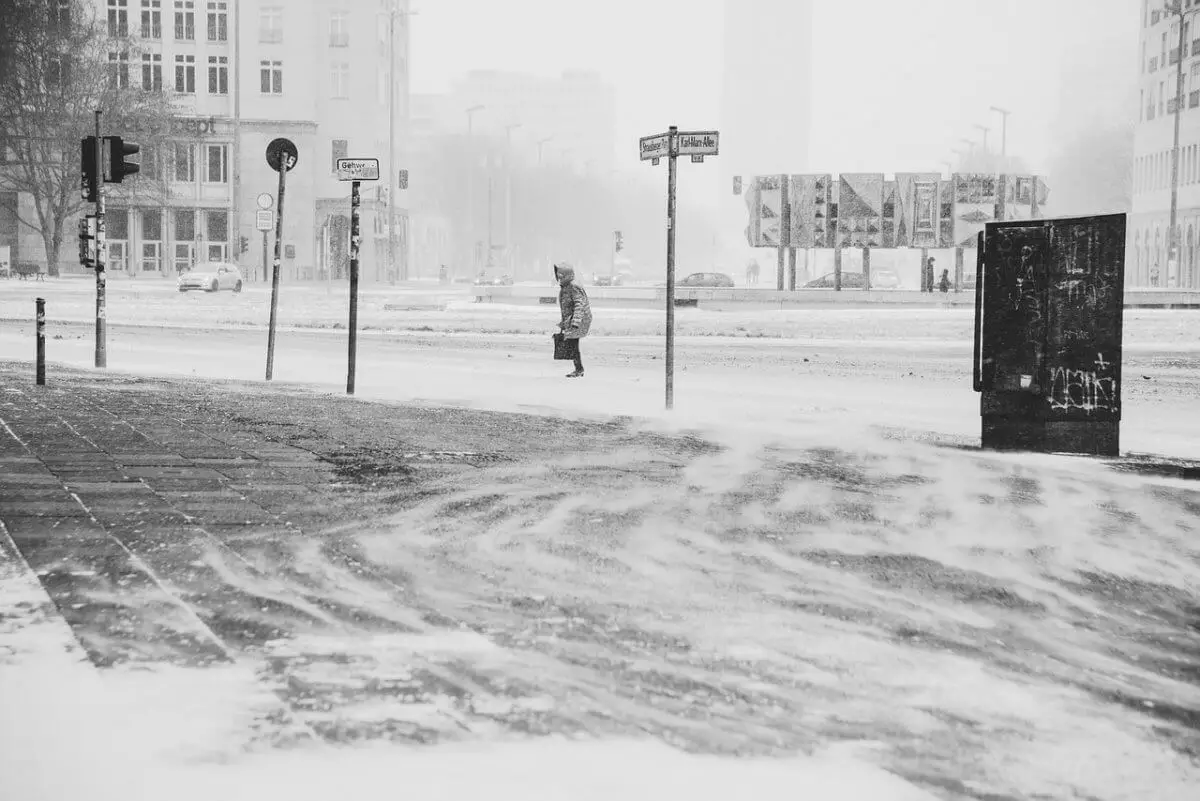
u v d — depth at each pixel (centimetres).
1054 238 1220
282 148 1917
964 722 469
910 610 628
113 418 1362
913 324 3712
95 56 7744
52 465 1034
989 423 1241
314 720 457
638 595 647
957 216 5084
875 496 954
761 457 1153
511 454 1144
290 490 938
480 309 4544
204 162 8669
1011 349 1230
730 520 851
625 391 1817
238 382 1831
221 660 527
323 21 9575
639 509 885
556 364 2350
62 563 692
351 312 1692
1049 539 805
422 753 426
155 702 473
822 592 660
